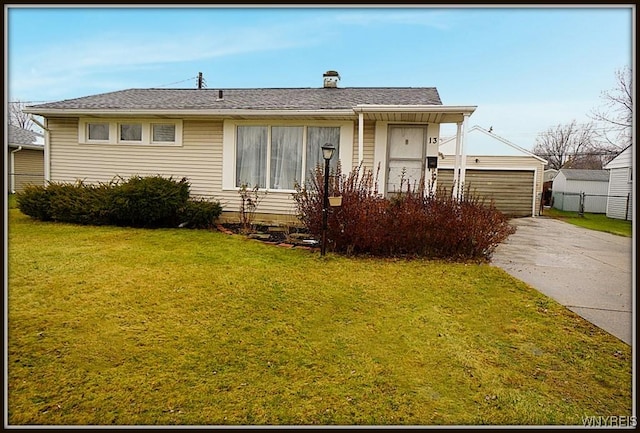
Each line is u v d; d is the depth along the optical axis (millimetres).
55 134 9906
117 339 3178
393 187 8680
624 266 6207
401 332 3541
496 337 3488
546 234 10414
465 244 6328
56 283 4445
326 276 5145
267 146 9047
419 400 2525
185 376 2701
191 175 9422
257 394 2531
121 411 2312
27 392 2436
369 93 10484
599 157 35562
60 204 8641
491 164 15984
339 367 2898
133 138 9625
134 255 5902
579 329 3666
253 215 9148
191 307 3936
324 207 6199
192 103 9609
